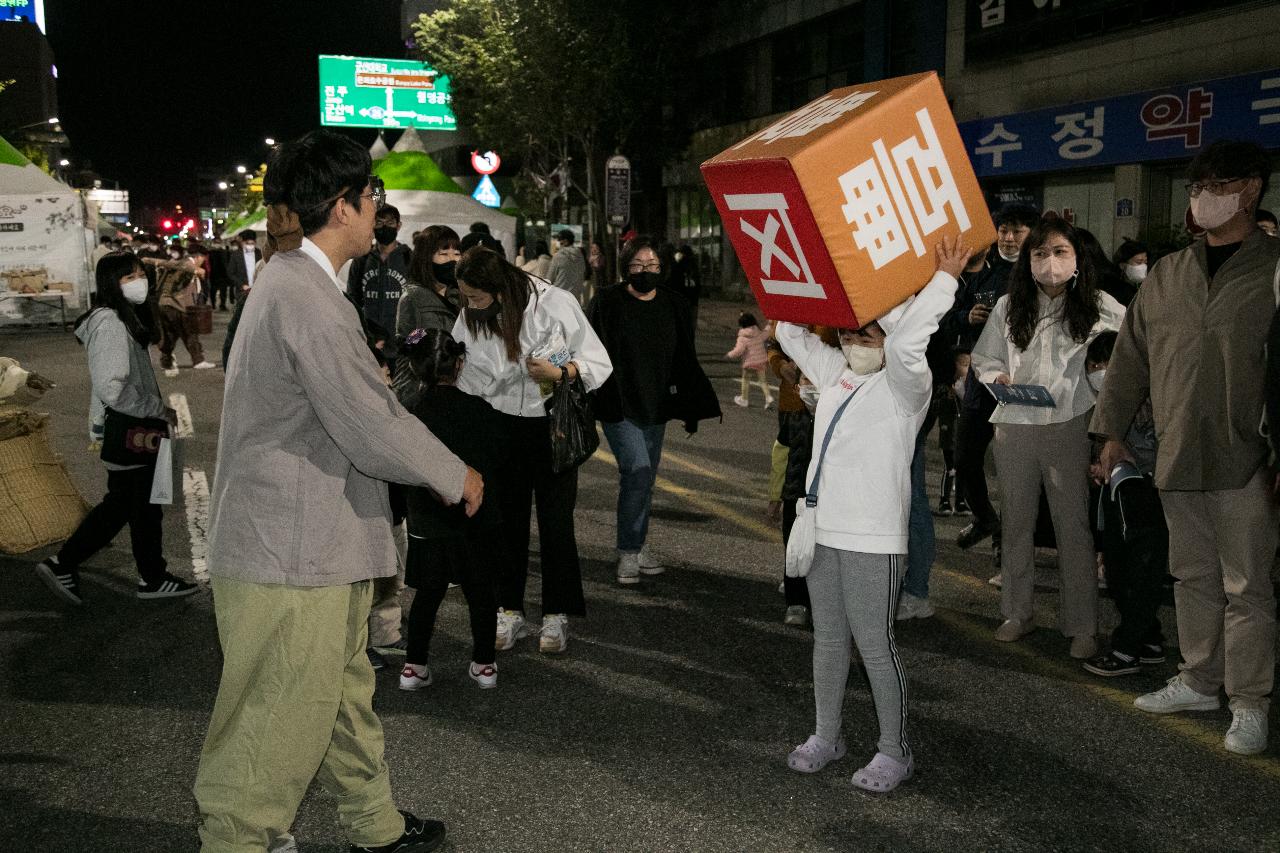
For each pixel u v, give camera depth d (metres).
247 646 2.74
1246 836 3.38
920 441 5.23
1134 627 4.63
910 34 22.78
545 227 31.48
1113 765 3.86
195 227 107.38
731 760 3.90
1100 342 4.66
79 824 3.46
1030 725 4.20
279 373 2.70
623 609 5.59
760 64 29.67
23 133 45.19
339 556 2.78
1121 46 17.38
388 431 2.70
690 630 5.28
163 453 5.57
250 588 2.73
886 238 3.23
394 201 18.88
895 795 3.64
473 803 3.58
